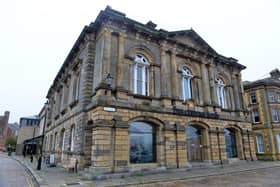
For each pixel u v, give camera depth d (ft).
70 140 58.29
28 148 147.43
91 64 53.06
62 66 79.66
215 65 72.74
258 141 95.04
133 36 54.39
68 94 72.69
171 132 52.29
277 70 107.45
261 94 97.04
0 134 264.93
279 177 42.96
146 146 49.75
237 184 35.53
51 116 98.48
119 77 48.29
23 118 185.57
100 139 41.52
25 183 38.50
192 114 57.77
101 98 44.04
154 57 56.85
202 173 46.32
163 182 37.60
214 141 61.16
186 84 63.67
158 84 55.52
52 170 54.29
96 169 39.60
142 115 48.80
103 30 49.93
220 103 71.46
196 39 68.23
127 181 37.09
